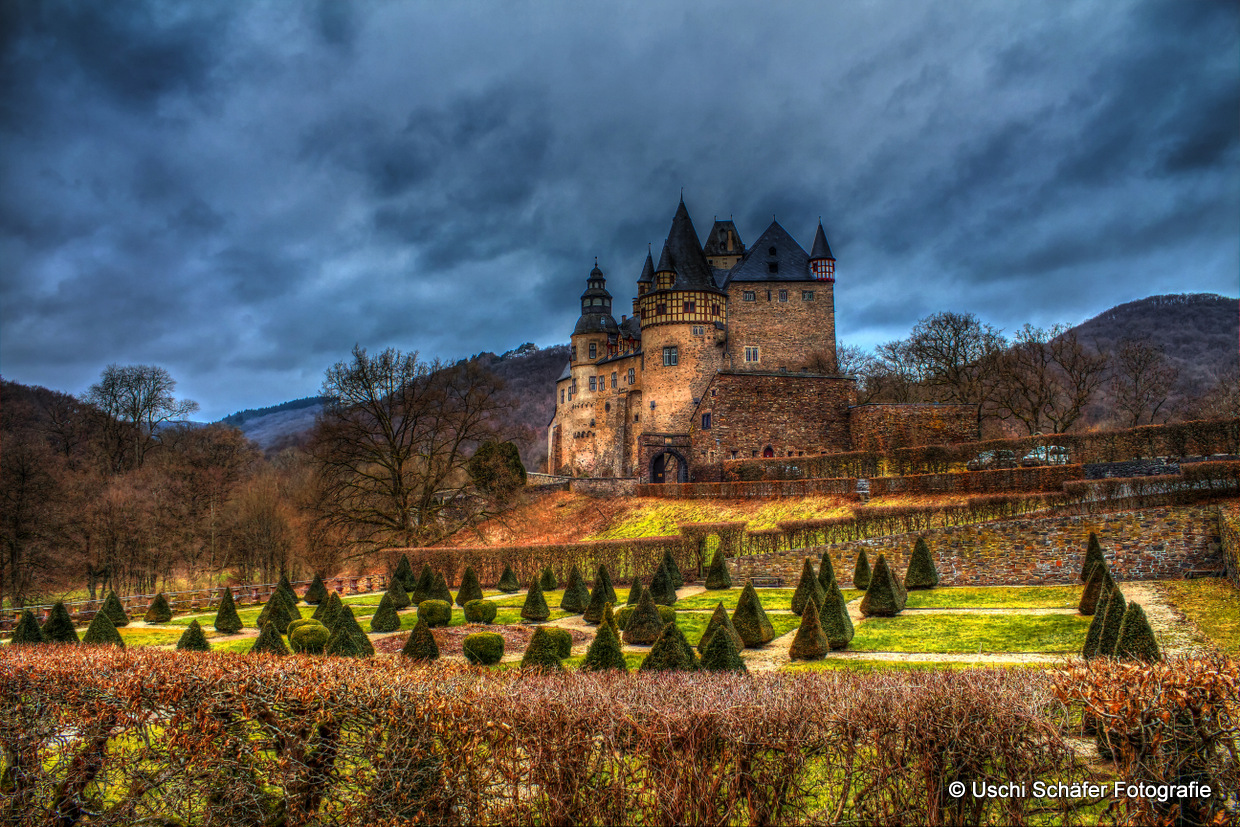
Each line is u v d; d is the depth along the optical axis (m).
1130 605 16.25
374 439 57.91
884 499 48.28
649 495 63.84
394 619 34.84
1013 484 43.09
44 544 52.62
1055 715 11.80
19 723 15.35
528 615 35.75
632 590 36.38
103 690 14.98
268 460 117.00
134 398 81.06
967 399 75.00
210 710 14.27
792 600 32.62
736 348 82.25
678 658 19.20
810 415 66.81
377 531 56.38
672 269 79.62
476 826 12.54
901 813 11.27
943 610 29.98
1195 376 105.25
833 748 11.79
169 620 42.34
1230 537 27.97
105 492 61.44
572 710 12.52
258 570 66.38
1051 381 69.75
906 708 11.58
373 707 13.43
